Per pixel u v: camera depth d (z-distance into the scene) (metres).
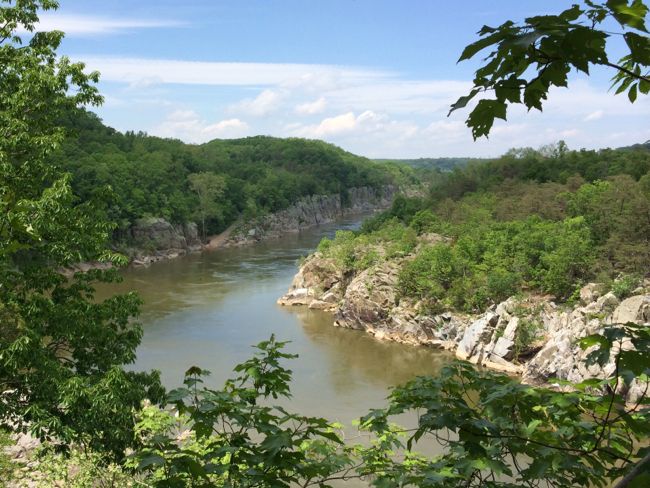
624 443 5.09
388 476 5.38
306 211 163.00
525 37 3.34
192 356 45.94
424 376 5.70
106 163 111.12
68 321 19.20
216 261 100.50
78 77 21.61
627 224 53.94
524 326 45.19
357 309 56.94
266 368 6.18
